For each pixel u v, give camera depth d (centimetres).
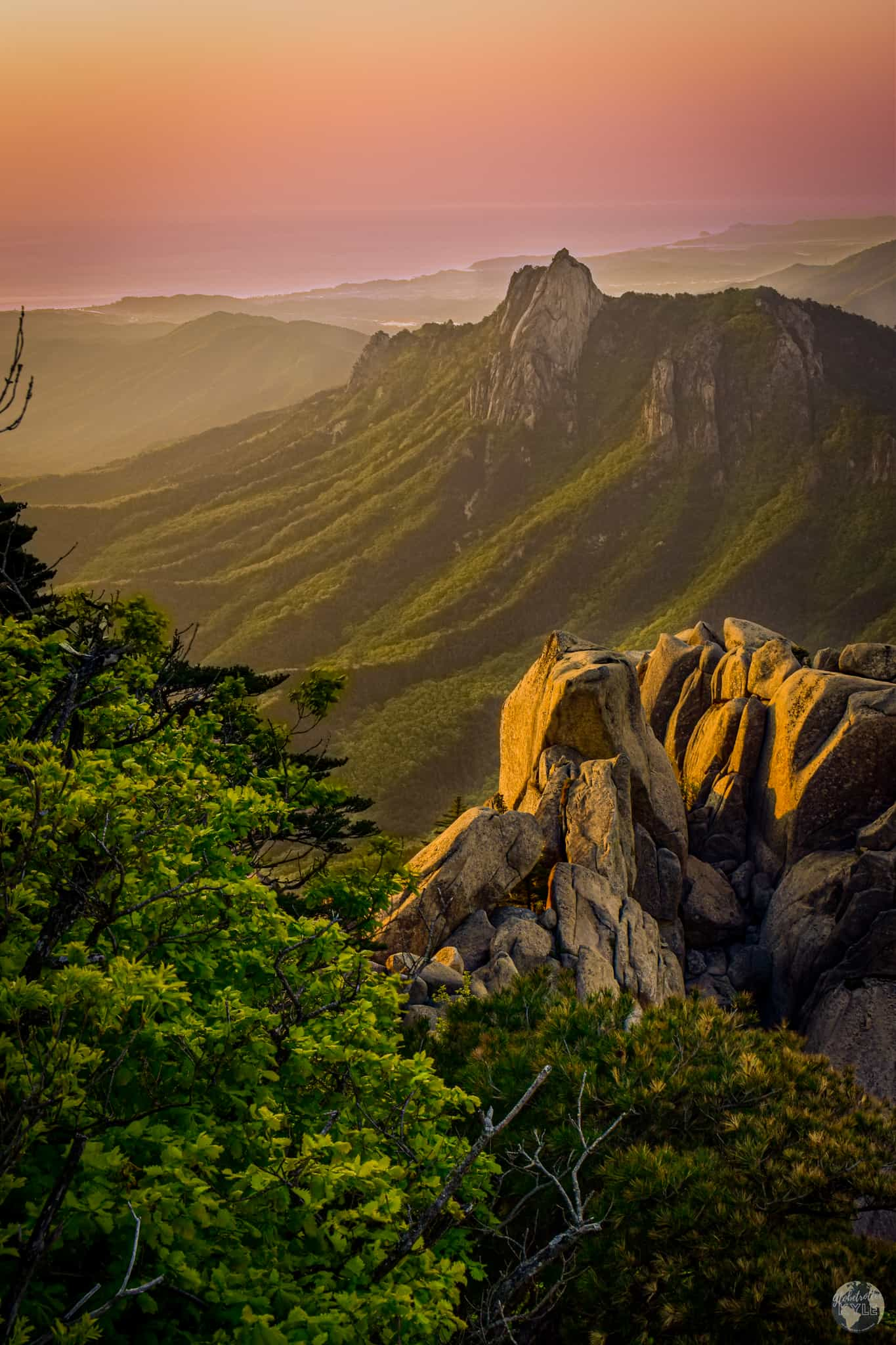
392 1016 1205
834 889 3378
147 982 703
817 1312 1038
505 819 2847
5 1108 683
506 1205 1234
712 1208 1154
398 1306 751
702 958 3525
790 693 3881
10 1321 578
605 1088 1298
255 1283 756
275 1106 922
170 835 1022
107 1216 675
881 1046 2919
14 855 861
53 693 1312
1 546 2350
